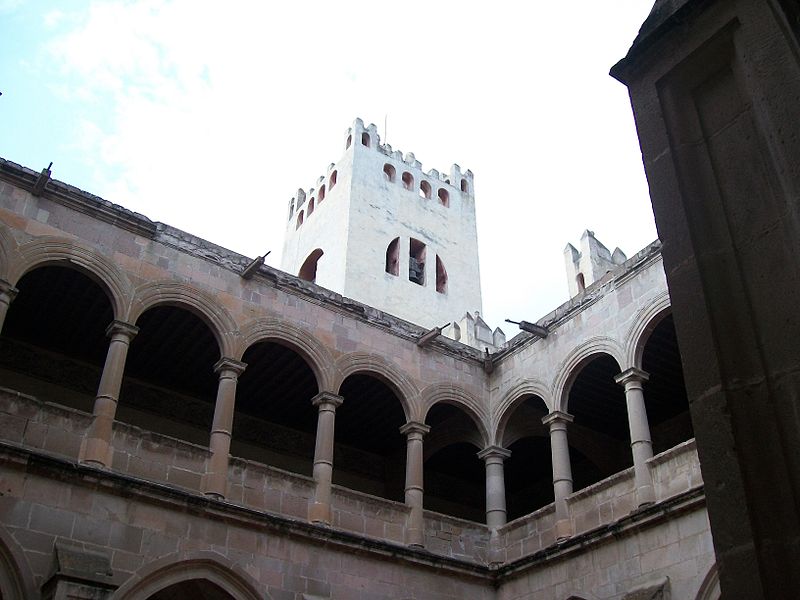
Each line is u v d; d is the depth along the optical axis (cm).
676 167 641
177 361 2505
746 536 497
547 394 2441
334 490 2191
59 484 1730
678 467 1966
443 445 2761
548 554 2159
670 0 697
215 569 1864
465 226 5281
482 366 2698
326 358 2345
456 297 4859
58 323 2338
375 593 2081
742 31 620
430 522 2336
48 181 2036
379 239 4703
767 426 521
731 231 594
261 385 2614
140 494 1814
